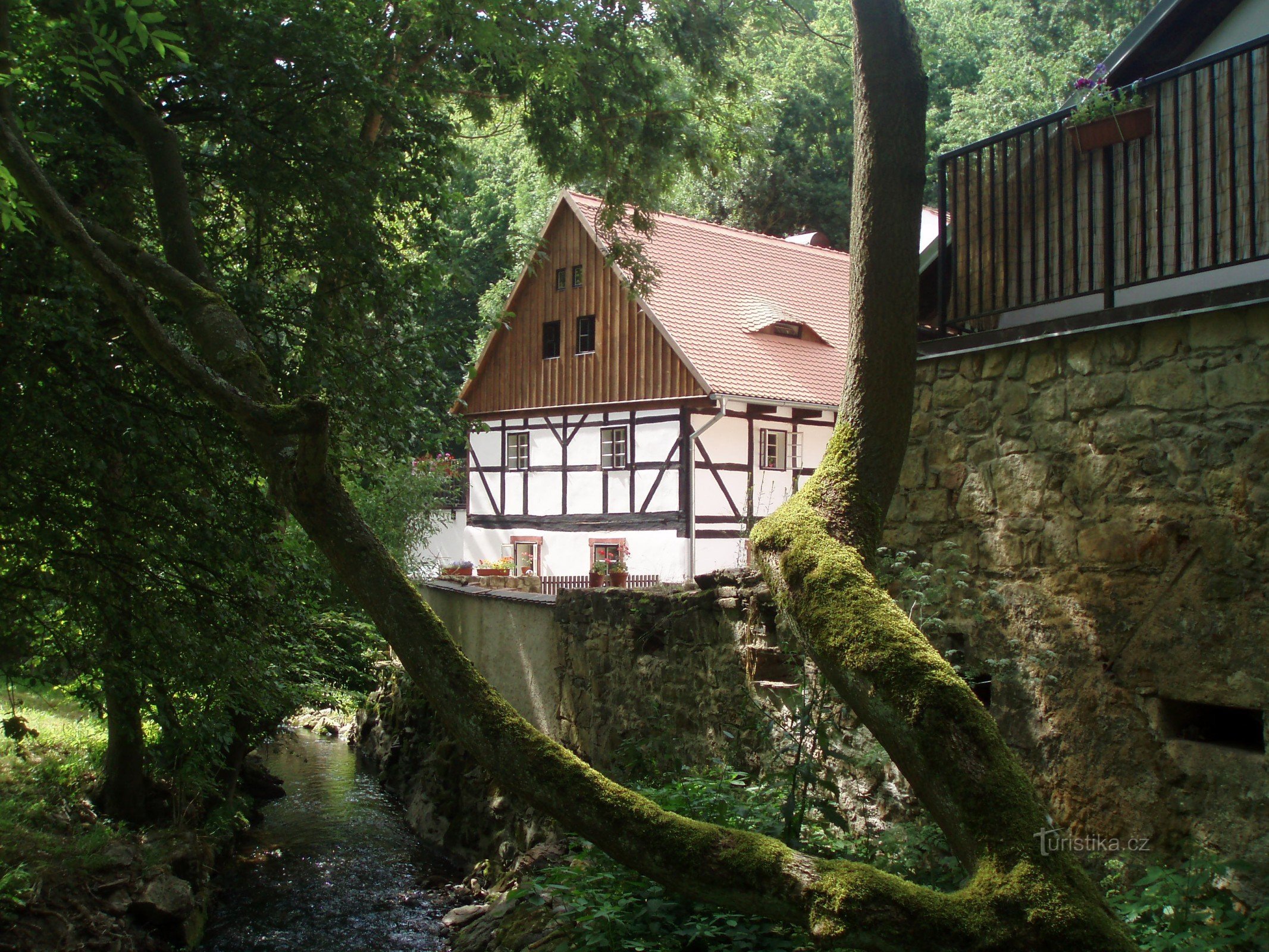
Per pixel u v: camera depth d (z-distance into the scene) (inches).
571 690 319.9
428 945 266.4
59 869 252.7
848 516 142.3
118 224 264.8
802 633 132.0
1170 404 154.9
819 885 108.7
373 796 423.5
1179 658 152.0
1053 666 169.3
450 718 132.2
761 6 364.2
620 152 384.8
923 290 220.5
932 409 193.2
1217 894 139.1
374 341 321.7
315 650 383.2
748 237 852.6
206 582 283.6
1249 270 173.0
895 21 147.4
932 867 166.1
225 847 335.0
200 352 167.0
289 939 273.1
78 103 238.5
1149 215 183.2
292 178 284.5
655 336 687.7
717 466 685.3
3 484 242.8
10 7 198.8
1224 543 147.3
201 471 277.6
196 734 292.5
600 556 717.9
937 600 176.1
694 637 254.5
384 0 316.5
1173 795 152.1
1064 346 170.4
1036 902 100.3
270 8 269.7
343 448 319.0
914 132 147.9
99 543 261.9
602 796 123.3
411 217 329.1
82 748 340.5
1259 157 160.7
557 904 189.0
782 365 710.5
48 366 244.7
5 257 230.4
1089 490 165.6
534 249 434.3
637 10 351.6
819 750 205.8
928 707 114.8
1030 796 110.2
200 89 264.5
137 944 248.4
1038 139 206.1
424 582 476.7
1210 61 159.2
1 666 267.4
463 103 390.6
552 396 763.4
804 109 1007.0
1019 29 912.3
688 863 116.8
